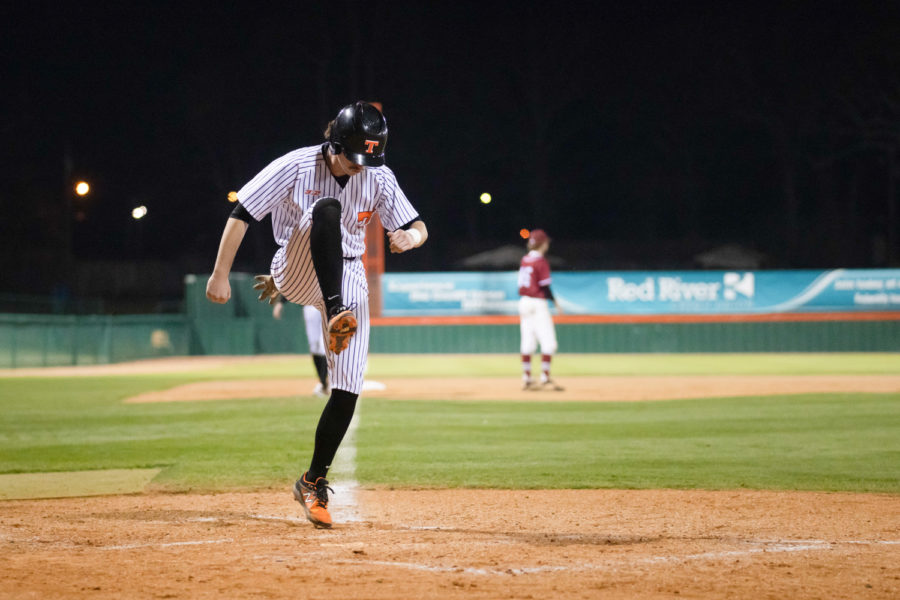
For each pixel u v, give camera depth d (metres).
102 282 151.50
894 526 17.39
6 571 13.43
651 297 98.56
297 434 32.81
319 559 14.23
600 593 12.23
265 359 100.69
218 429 34.53
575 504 20.03
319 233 15.62
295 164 16.42
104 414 40.69
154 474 24.50
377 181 17.16
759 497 20.83
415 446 29.77
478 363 85.75
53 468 25.58
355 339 17.03
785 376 64.19
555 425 35.59
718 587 12.60
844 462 26.11
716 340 98.38
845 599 12.05
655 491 21.73
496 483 22.84
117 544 15.53
